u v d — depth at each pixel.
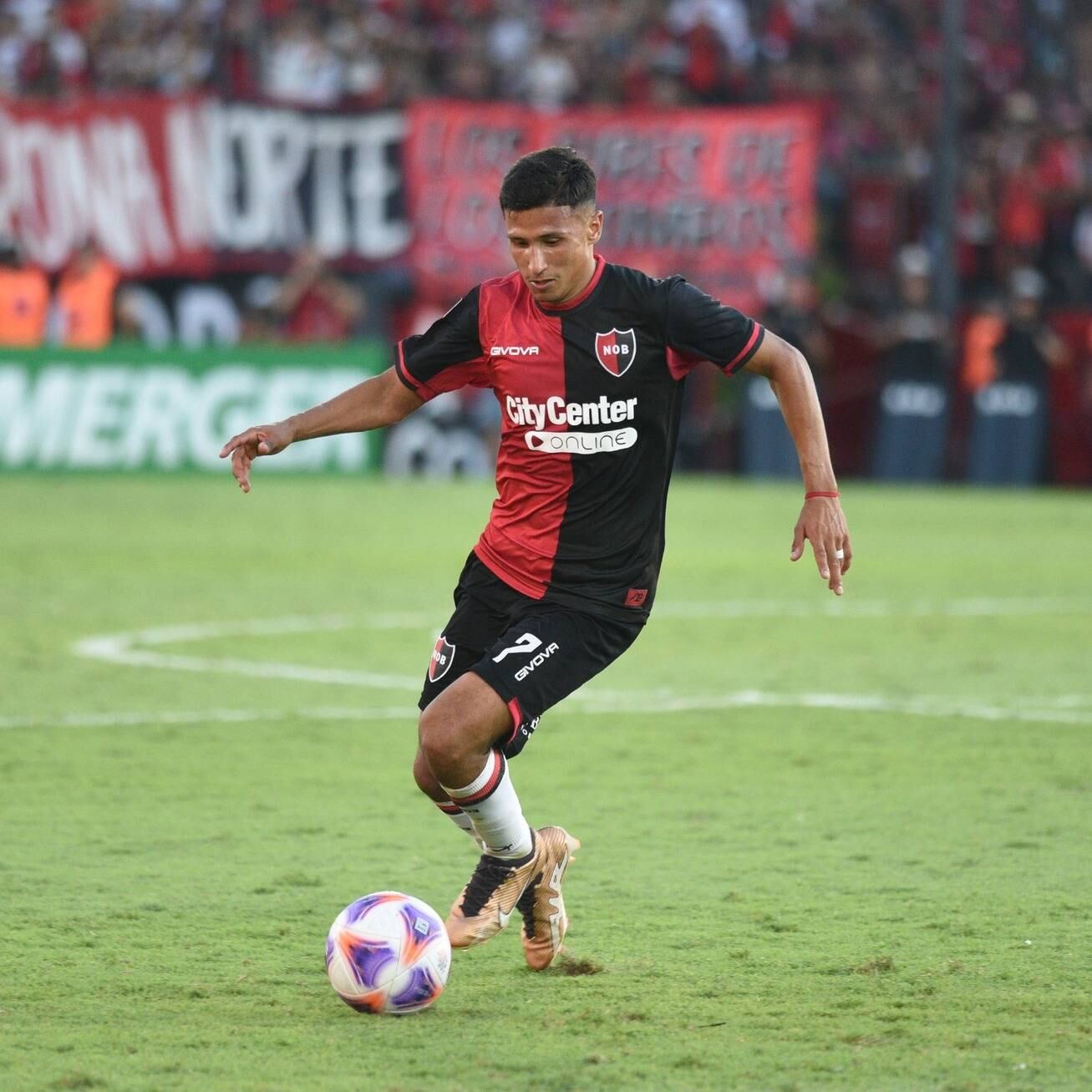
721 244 80.88
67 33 92.12
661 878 19.72
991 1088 12.94
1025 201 93.75
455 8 95.38
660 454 16.53
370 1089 12.91
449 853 20.78
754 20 99.06
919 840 21.59
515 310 16.34
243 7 91.12
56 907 18.28
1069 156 96.06
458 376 16.78
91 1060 13.58
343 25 91.69
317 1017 14.77
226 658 36.06
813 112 79.81
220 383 79.12
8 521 63.00
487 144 79.88
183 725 28.94
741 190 80.50
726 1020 14.66
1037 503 76.12
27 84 91.00
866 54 100.81
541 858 16.11
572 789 24.52
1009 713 30.64
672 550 57.81
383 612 43.03
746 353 16.00
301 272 79.50
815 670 35.38
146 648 37.09
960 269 94.31
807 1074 13.27
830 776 25.42
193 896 18.75
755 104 94.94
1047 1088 12.94
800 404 16.02
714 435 86.38
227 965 16.30
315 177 79.38
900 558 56.47
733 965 16.34
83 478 79.00
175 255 79.06
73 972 16.02
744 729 29.06
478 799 15.70
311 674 34.19
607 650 16.45
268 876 19.67
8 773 25.09
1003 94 102.25
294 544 57.81
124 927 17.56
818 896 18.89
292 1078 13.17
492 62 92.06
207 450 79.38
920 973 16.03
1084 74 108.06
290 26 90.38
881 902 18.64
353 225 79.88
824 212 90.94
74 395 79.06
